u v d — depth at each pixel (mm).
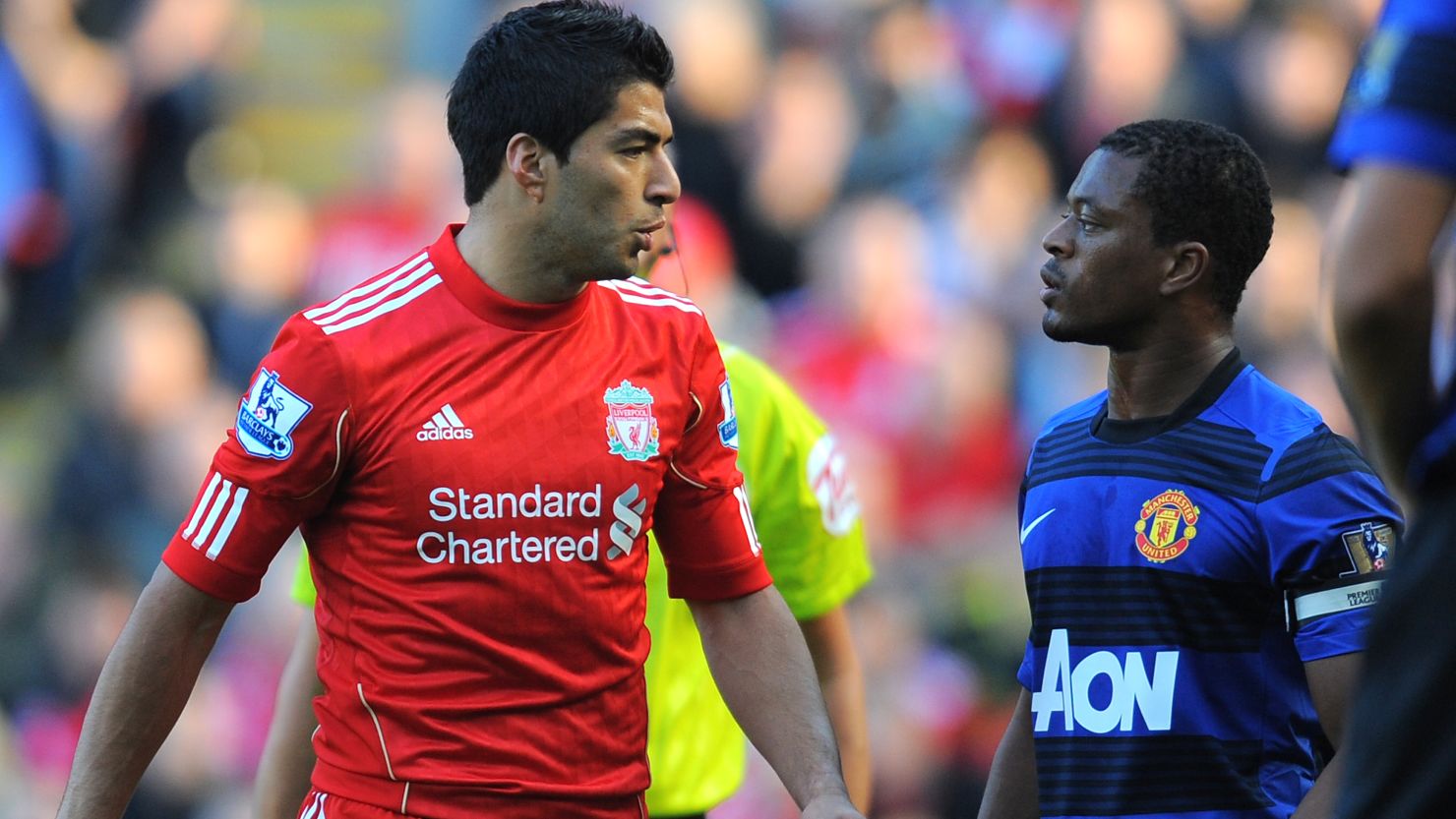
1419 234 6871
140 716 9828
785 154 35094
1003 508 29594
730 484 10586
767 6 36781
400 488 9555
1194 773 9359
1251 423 9500
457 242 9953
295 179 39125
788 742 10438
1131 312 9664
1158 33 34562
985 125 35156
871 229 32531
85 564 30422
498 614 9609
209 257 34938
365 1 41969
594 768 9883
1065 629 9828
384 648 9672
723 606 10742
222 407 32469
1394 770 7254
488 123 9641
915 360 30875
